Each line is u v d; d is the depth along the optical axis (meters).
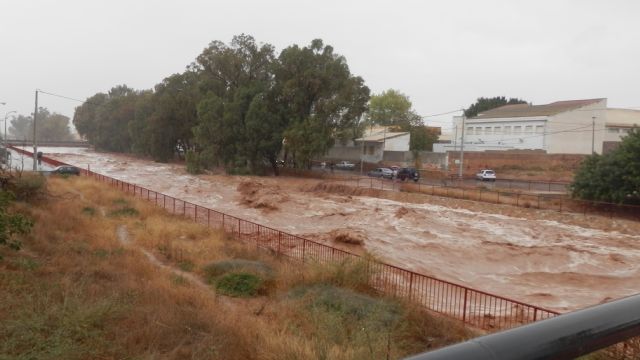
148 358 8.09
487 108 106.31
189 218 29.69
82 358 7.97
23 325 8.49
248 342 9.62
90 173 51.03
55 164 66.19
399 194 47.28
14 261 13.16
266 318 12.20
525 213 38.88
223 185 55.59
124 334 9.20
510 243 29.08
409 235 31.03
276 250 21.98
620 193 36.81
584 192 39.22
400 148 80.19
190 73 84.06
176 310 10.96
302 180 59.59
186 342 9.45
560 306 18.30
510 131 69.75
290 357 8.88
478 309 15.98
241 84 70.44
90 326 9.18
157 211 30.69
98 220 25.22
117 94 133.00
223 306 12.94
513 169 61.56
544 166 59.88
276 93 64.38
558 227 34.44
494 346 1.47
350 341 9.71
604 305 1.84
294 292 14.08
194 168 67.25
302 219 36.56
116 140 112.56
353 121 64.44
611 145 65.81
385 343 9.11
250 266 16.91
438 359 1.38
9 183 24.61
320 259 18.95
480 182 57.50
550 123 64.81
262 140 62.16
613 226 33.84
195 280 16.36
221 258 18.89
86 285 11.97
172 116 80.50
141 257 17.62
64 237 18.66
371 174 67.00
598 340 1.69
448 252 26.75
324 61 62.25
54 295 10.64
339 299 12.55
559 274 23.06
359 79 63.44
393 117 101.50
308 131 58.91
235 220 31.75
